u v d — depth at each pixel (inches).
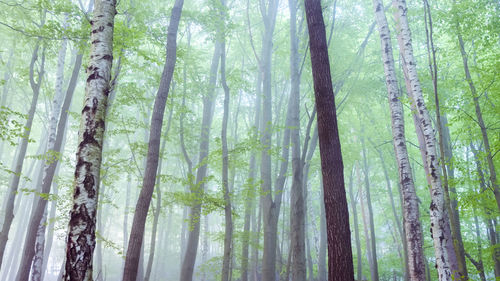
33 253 512.7
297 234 541.3
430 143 414.3
